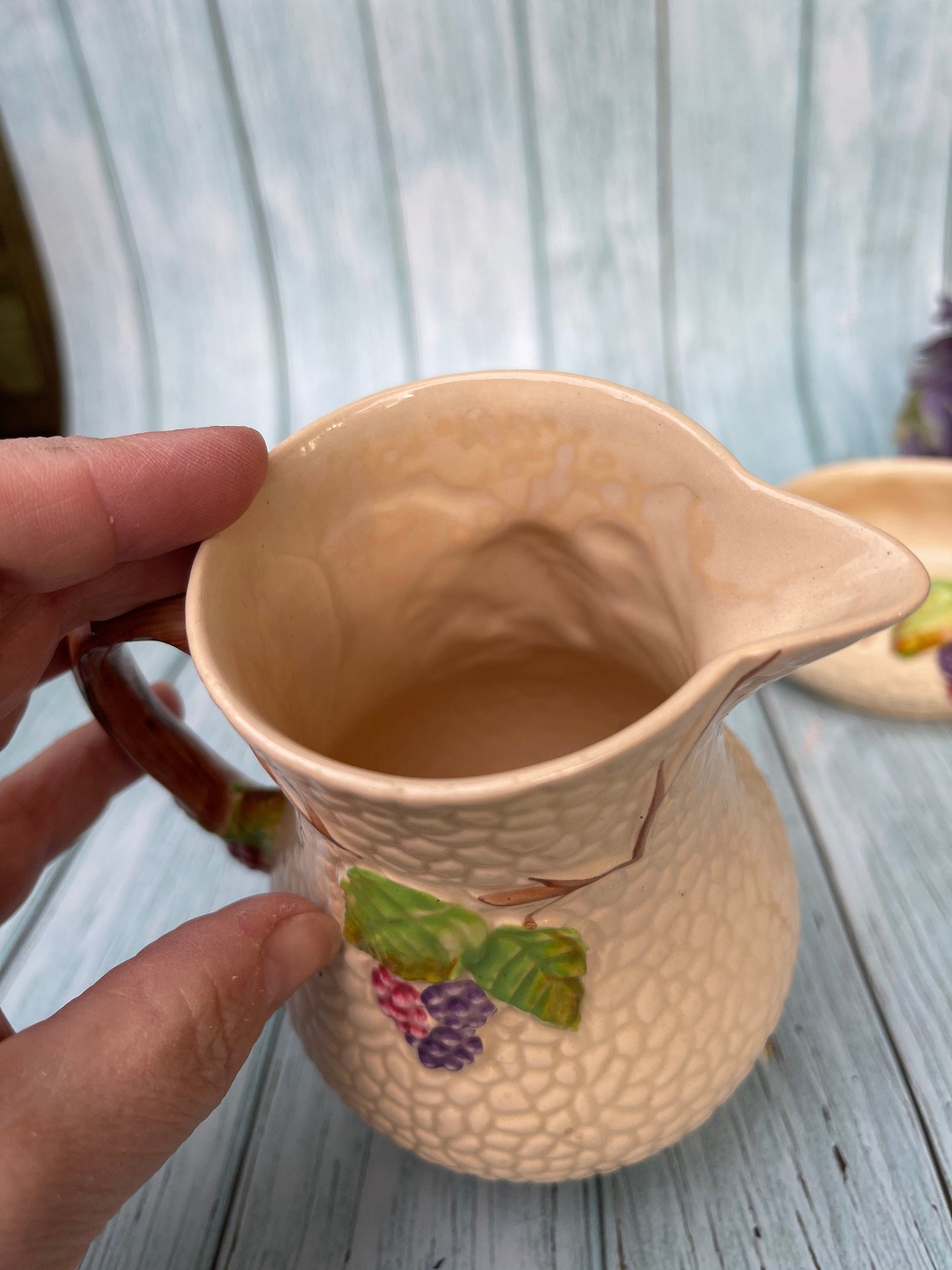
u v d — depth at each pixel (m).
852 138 0.41
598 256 0.44
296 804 0.14
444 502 0.17
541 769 0.11
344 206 0.44
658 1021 0.15
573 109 0.42
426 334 0.45
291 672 0.16
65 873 0.28
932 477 0.31
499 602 0.19
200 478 0.15
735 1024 0.16
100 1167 0.15
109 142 0.43
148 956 0.16
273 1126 0.21
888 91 0.40
